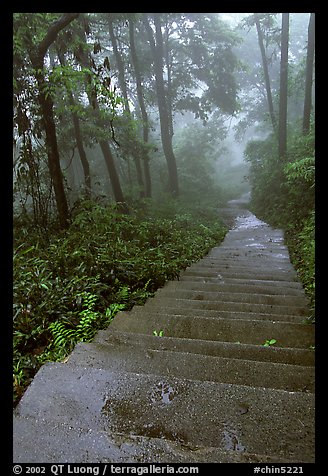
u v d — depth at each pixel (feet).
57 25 22.62
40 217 26.76
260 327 11.78
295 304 15.83
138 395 6.95
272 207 54.85
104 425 6.35
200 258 30.14
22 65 23.84
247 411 6.57
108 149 44.91
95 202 28.99
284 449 5.81
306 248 24.64
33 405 6.76
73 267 16.74
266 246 35.55
